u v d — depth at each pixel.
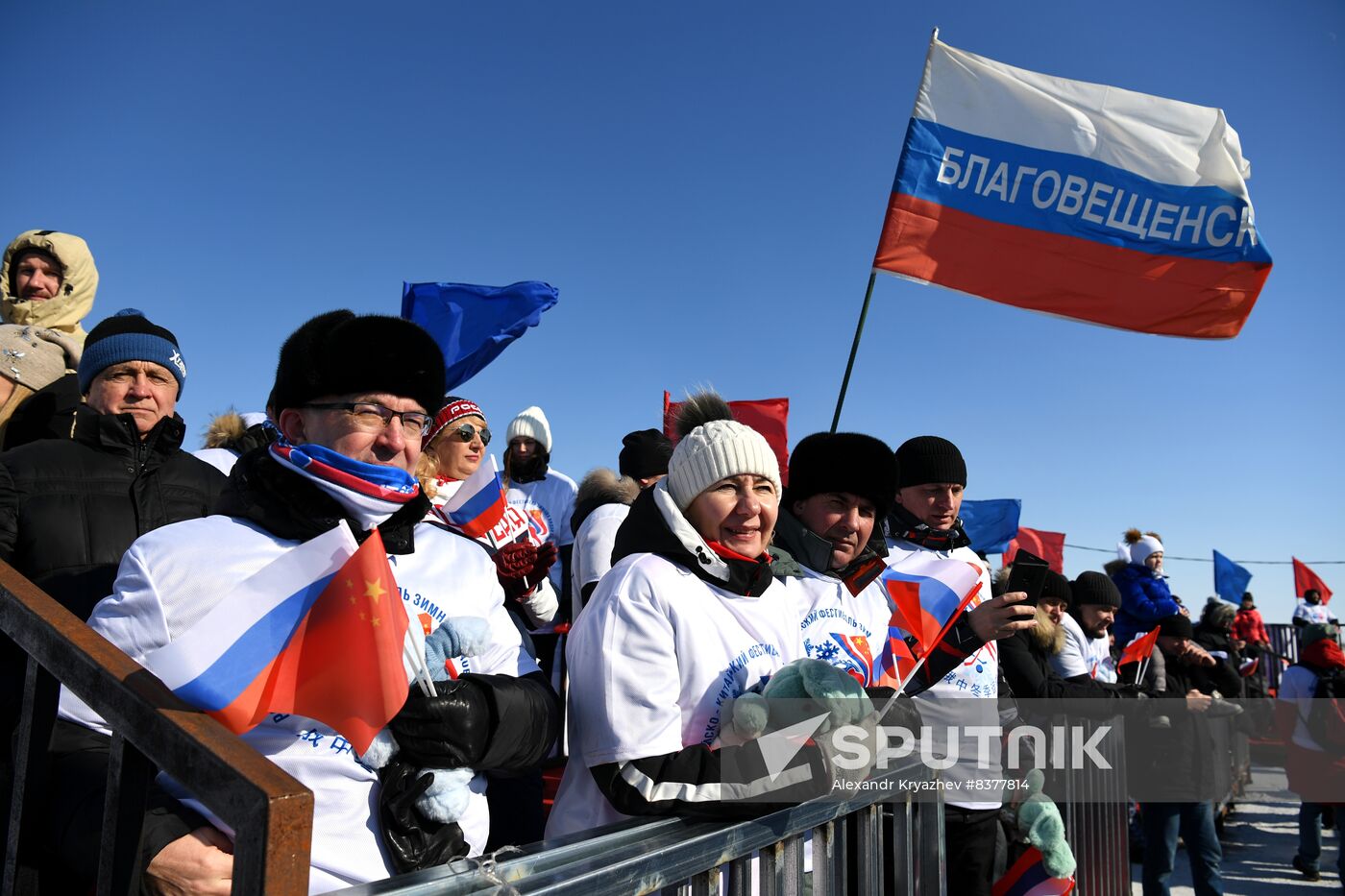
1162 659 6.48
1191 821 5.33
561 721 1.73
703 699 1.83
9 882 1.23
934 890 2.35
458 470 3.08
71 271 2.90
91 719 1.38
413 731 1.41
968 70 4.55
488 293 4.04
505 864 1.27
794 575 2.46
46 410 2.53
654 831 1.54
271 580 1.20
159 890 1.23
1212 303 4.48
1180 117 4.51
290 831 0.89
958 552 3.52
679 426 2.72
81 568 1.88
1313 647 6.39
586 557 3.09
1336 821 6.14
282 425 1.58
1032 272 4.53
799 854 1.83
